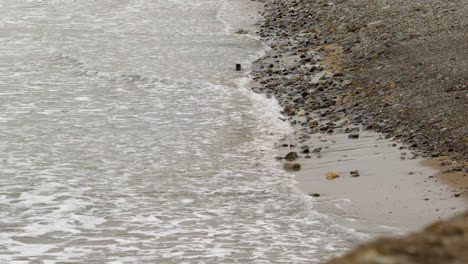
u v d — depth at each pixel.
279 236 13.40
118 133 22.64
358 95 25.09
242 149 20.80
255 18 45.88
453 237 2.26
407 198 14.85
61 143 21.38
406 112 21.64
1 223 14.62
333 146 20.06
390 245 2.23
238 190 16.92
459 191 14.73
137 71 32.12
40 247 13.22
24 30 41.88
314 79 28.83
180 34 41.34
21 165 19.06
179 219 14.81
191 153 20.39
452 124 19.48
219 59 34.84
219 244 13.02
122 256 12.52
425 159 17.36
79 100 27.06
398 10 38.25
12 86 29.06
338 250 12.37
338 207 15.03
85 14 47.19
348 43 34.34
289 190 16.69
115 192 16.88
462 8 35.44
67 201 16.16
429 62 26.80
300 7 46.53
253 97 27.28
